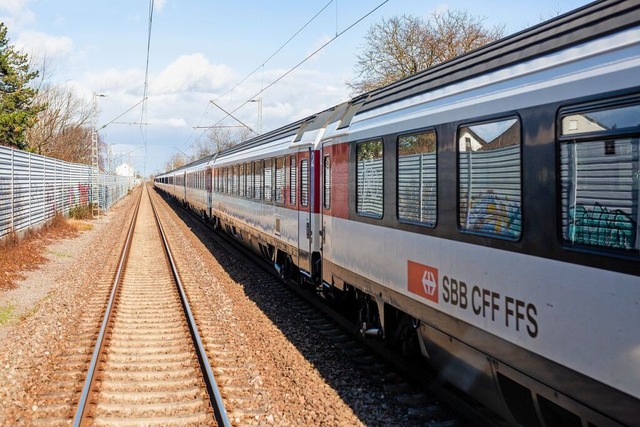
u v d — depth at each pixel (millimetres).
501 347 4152
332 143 8180
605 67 3211
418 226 5445
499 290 4160
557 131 3564
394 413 5387
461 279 4691
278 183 11555
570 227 3451
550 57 3709
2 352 7371
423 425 5137
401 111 5879
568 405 3492
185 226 27469
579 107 3383
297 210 10008
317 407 5512
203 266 14555
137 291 11508
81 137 53875
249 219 14922
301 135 10094
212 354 7203
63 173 28812
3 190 16047
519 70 3996
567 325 3453
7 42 30578
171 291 11461
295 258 10211
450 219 4863
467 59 4895
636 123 2998
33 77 31391
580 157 3375
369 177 6742
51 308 9992
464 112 4629
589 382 3281
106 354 7203
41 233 20859
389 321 6578
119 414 5375
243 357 7117
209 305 10102
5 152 16359
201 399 5656
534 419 4180
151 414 5371
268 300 10367
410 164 5648
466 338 4652
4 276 12336
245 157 15562
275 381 6254
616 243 3111
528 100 3830
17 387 6055
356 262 7203
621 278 3043
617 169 3113
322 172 8695
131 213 39312
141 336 8102
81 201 34625
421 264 5414
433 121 5141
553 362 3586
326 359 6988
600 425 3229
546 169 3650
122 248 19078
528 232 3818
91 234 24250
